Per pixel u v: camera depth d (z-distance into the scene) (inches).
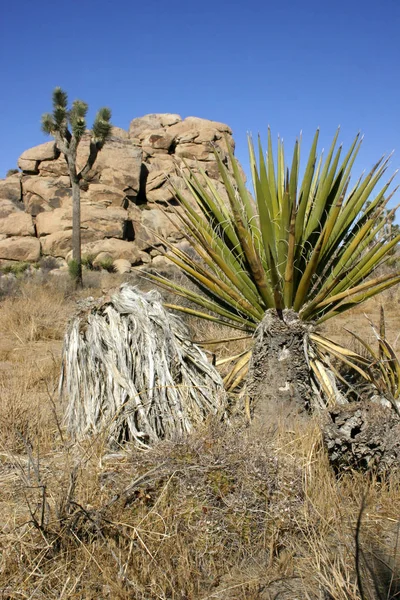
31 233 1510.8
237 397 178.1
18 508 115.9
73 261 902.4
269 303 164.1
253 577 100.3
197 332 322.3
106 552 99.2
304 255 169.0
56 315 429.1
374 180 166.7
